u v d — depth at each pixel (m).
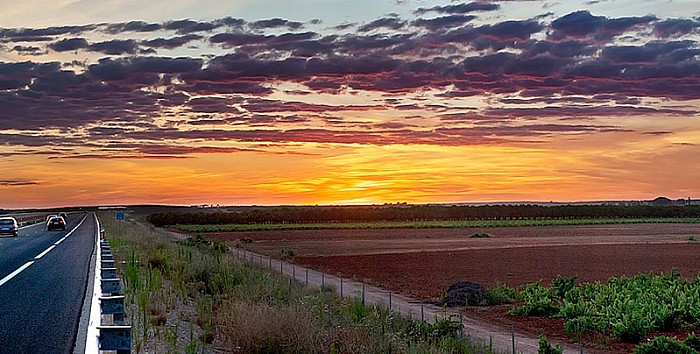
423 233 102.19
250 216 154.50
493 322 24.59
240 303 16.69
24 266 26.98
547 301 26.30
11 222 55.75
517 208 185.00
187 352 12.45
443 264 48.66
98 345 8.35
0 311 15.30
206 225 134.75
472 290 29.52
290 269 42.97
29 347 11.50
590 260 52.50
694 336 19.42
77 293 18.45
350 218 166.88
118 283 13.00
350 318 17.98
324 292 26.67
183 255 33.00
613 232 104.56
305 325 14.09
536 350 19.47
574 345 20.67
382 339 14.69
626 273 42.66
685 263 49.91
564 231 108.56
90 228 73.81
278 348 13.67
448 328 19.48
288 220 159.25
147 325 14.39
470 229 117.12
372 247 69.19
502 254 58.84
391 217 170.62
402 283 36.62
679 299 25.73
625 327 21.30
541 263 49.72
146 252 34.66
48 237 52.88
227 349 13.92
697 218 172.88
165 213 155.50
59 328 13.22
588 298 29.78
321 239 85.06
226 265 27.83
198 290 22.67
